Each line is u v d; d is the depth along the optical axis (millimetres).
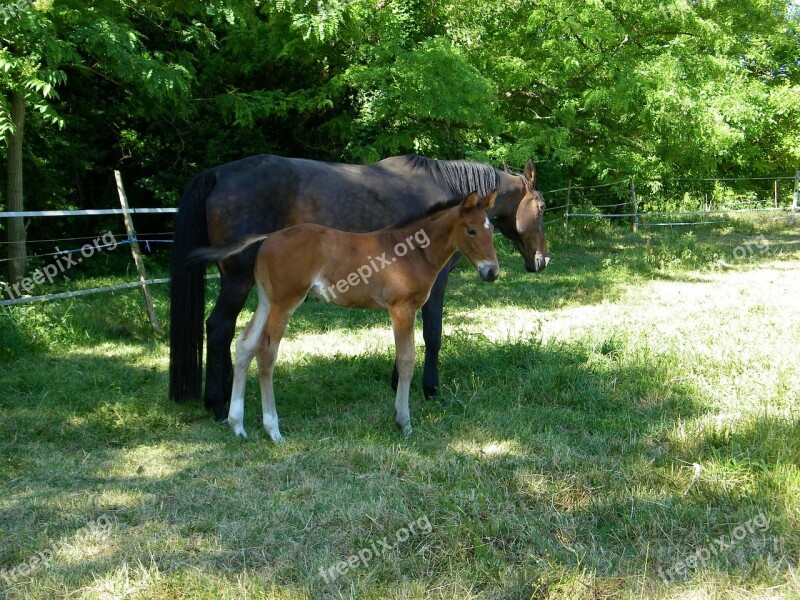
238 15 10375
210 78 12742
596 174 18828
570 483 4059
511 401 5500
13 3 7547
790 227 18000
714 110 13234
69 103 11969
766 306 8594
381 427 5121
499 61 13375
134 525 3699
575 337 7180
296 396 5793
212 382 5363
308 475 4281
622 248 15227
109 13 9359
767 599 3023
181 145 13453
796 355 6262
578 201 19047
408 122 12656
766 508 3693
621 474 4137
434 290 5664
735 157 20281
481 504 3766
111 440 4953
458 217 4891
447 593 3084
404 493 3969
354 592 3074
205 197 5410
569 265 13094
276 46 11953
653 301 9461
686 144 13898
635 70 13000
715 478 4027
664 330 7441
